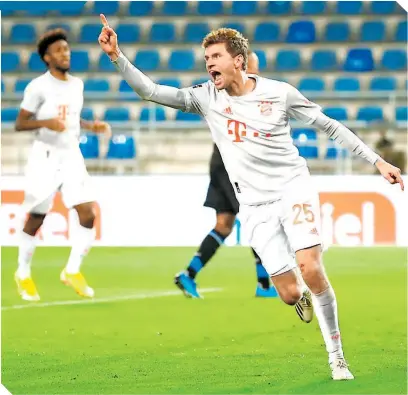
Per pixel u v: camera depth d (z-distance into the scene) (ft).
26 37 123.03
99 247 86.99
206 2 127.24
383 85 118.01
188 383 37.27
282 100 35.94
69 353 43.88
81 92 59.16
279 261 36.99
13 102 109.81
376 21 125.59
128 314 54.65
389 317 53.06
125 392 36.01
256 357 42.22
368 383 36.42
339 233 85.81
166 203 87.92
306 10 126.82
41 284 67.21
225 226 57.06
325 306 35.88
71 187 58.18
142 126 97.25
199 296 57.67
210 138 100.78
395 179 36.27
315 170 98.78
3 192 86.22
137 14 125.90
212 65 35.47
